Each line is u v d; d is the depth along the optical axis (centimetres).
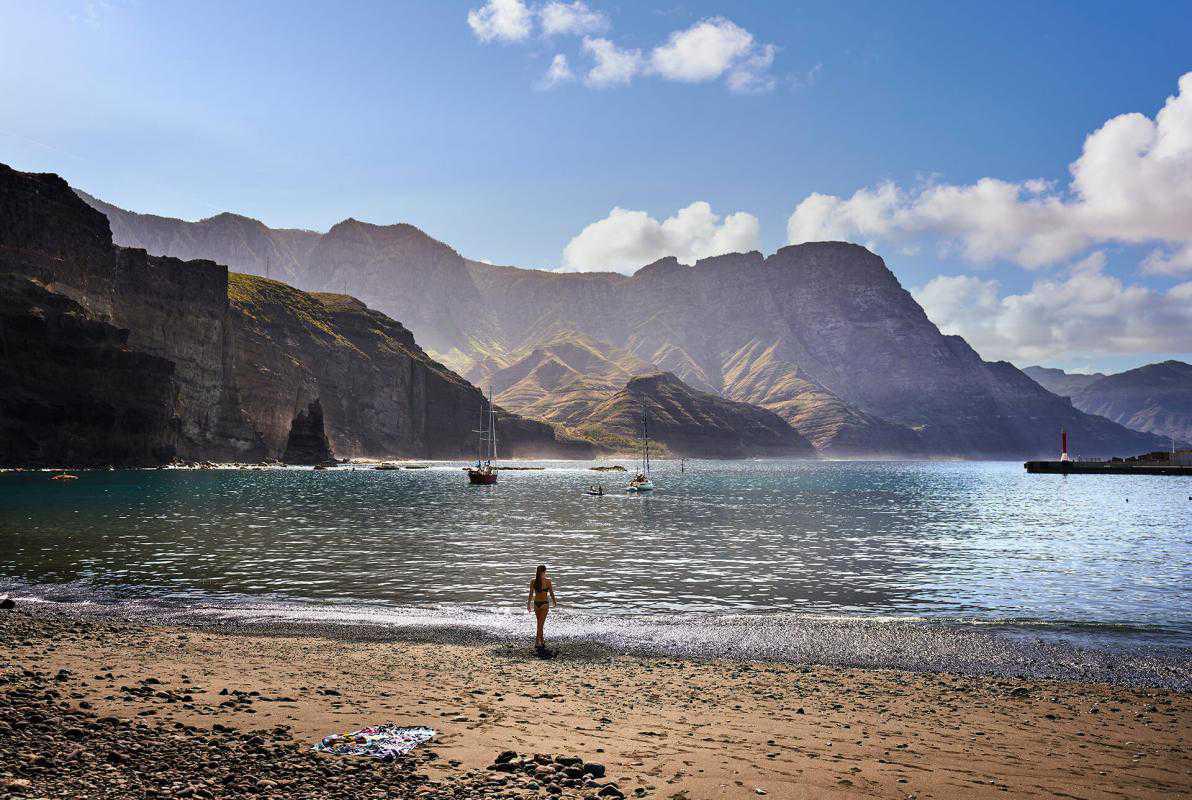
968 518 7744
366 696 1462
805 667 1912
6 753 988
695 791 977
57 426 15238
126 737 1101
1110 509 9575
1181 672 1895
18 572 3359
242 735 1148
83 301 17762
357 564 3859
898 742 1255
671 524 6738
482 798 916
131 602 2730
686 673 1811
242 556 4044
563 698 1504
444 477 18588
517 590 3155
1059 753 1225
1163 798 1029
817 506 9538
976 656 2052
